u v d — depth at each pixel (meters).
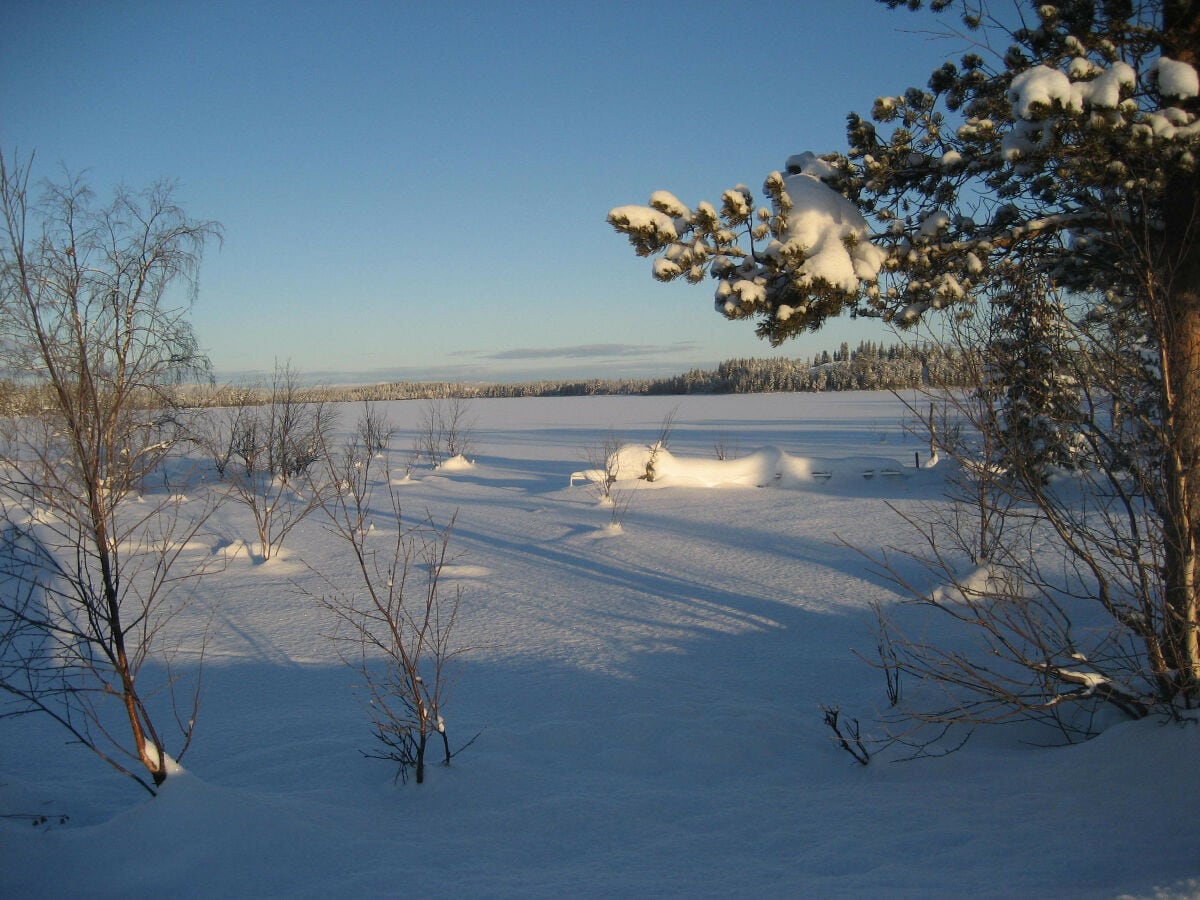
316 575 10.80
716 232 5.27
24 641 7.62
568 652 7.25
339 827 3.62
